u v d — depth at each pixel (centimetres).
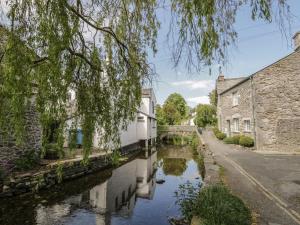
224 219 464
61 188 1041
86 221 698
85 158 487
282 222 511
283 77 1777
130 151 2317
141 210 798
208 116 4697
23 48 395
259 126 1777
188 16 402
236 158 1420
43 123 419
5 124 430
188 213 586
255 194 716
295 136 1720
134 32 515
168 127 4178
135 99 535
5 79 388
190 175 1358
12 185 870
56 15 394
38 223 675
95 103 486
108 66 523
